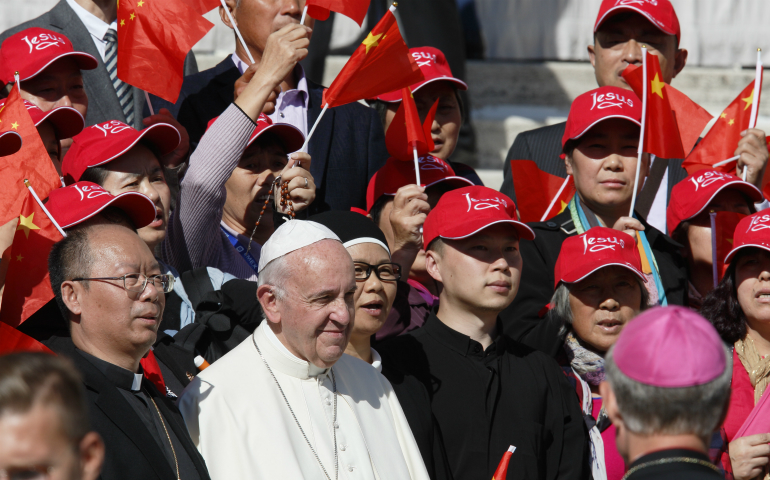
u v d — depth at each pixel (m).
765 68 29.81
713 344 7.77
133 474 8.50
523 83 28.42
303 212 14.33
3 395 6.17
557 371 12.67
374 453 10.52
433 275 12.97
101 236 9.34
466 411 11.88
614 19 17.83
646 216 17.73
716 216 15.23
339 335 10.23
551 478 11.97
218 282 12.95
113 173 12.22
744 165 16.16
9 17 23.80
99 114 16.30
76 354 9.10
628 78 16.33
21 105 10.34
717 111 27.56
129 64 13.65
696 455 7.64
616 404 8.04
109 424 8.69
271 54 13.73
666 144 15.69
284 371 10.47
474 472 11.59
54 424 6.22
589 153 15.56
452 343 12.35
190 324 11.62
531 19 29.92
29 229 9.78
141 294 9.23
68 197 10.23
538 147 18.59
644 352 7.79
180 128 14.57
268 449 9.83
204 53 25.91
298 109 16.42
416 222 13.82
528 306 14.80
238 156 13.31
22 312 9.45
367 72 14.32
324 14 15.41
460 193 13.04
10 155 10.16
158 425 9.27
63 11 16.89
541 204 17.34
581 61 30.03
